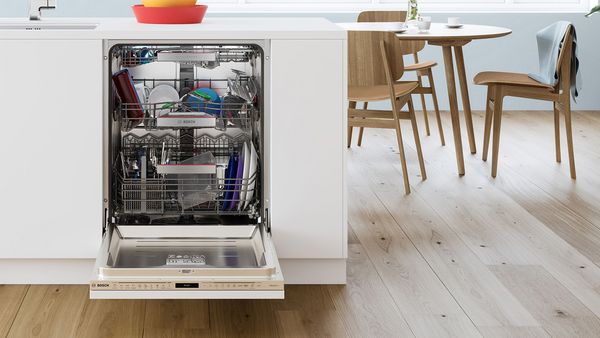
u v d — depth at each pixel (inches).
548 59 173.0
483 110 243.4
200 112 105.3
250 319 95.6
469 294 103.9
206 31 99.4
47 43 98.4
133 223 102.7
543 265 115.3
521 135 209.8
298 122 101.5
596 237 128.6
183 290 85.0
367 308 98.9
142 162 104.0
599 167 176.2
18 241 101.8
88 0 230.8
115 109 104.3
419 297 102.6
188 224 102.2
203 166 102.4
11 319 94.3
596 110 246.2
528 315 97.5
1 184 100.7
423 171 163.8
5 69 98.6
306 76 100.7
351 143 199.3
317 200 103.1
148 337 90.4
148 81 109.1
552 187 159.3
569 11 244.1
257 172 105.3
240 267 86.7
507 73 179.5
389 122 153.7
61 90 99.3
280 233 103.5
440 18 239.6
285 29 101.4
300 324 94.2
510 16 239.9
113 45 99.3
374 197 151.1
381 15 189.6
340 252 104.3
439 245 123.7
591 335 92.3
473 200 149.7
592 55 243.0
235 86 107.5
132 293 84.4
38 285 104.3
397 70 151.2
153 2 110.7
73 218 101.6
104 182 101.7
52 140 100.1
